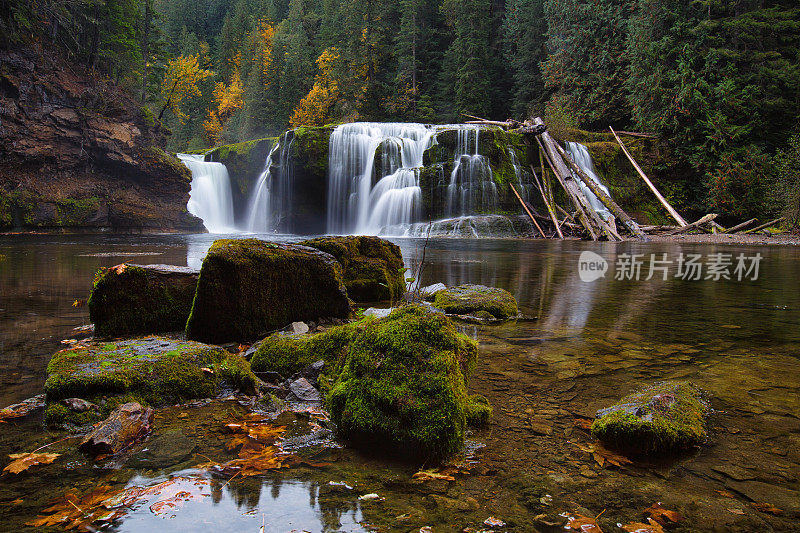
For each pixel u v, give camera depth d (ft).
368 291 19.29
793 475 6.06
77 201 87.25
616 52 118.83
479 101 156.35
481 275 28.94
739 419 7.80
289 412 8.32
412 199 89.71
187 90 146.82
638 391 9.11
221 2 352.49
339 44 193.77
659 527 4.92
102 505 5.22
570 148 95.61
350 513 5.11
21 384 9.09
